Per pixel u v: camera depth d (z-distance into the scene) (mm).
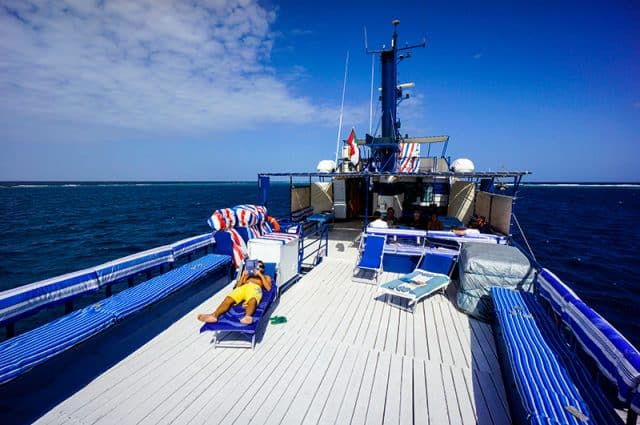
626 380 2750
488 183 12047
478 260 5762
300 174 9406
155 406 3572
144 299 5172
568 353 3650
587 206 55500
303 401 3680
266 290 5508
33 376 4027
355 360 4484
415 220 11023
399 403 3672
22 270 15047
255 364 4363
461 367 4363
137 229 26531
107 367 4262
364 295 6805
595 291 13258
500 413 3561
